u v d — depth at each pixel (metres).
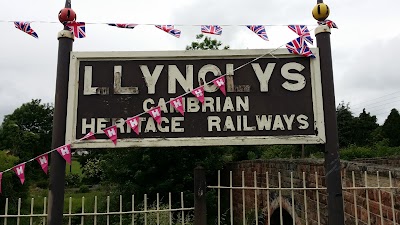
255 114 3.41
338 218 3.26
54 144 3.33
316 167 9.76
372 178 6.47
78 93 3.44
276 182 13.43
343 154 19.84
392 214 5.61
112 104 3.42
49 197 3.27
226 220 17.31
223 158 19.33
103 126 3.38
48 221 3.23
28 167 22.52
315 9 3.59
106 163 16.42
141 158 15.70
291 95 3.45
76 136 3.36
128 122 3.33
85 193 25.77
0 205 15.84
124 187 15.34
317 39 3.56
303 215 10.80
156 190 15.23
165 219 10.37
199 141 3.34
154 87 3.45
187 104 3.42
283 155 23.38
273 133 3.38
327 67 3.47
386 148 21.36
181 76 3.48
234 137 3.36
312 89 3.45
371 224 6.44
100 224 14.06
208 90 3.45
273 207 13.65
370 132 36.00
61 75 3.43
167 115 3.41
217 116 3.41
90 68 3.48
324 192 9.21
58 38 3.51
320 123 3.37
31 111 49.00
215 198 16.08
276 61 3.52
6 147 31.19
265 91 3.45
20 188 17.91
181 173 15.73
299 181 11.16
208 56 3.51
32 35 3.59
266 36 3.66
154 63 3.50
